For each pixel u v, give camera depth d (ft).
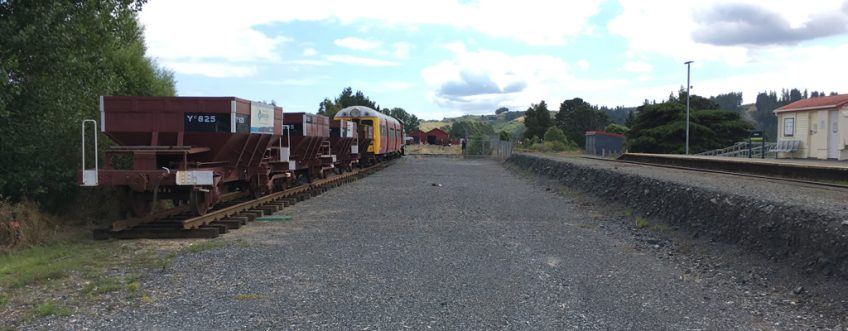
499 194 60.39
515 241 31.86
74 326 16.94
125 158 38.70
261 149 45.24
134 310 18.58
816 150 114.83
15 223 29.22
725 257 26.45
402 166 124.06
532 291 21.26
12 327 16.81
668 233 34.06
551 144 223.71
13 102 34.04
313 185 61.46
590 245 31.07
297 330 16.75
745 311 19.08
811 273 21.24
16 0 32.73
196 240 31.73
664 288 22.02
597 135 195.00
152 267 24.72
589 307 19.36
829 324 17.56
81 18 36.68
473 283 22.33
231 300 19.77
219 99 35.53
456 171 105.81
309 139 60.80
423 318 17.97
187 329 16.78
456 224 38.14
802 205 25.89
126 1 41.19
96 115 39.73
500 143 183.42
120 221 32.60
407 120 464.24
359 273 23.82
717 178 47.85
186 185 34.30
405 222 38.96
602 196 53.67
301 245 30.19
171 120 35.37
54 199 36.09
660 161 89.25
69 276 22.99
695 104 208.33
